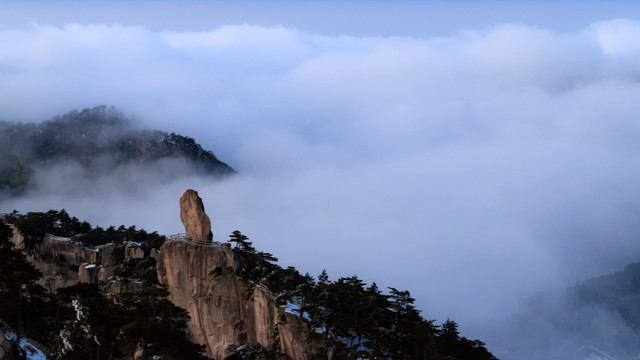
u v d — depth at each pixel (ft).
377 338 388.16
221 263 433.48
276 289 418.92
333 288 416.46
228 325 419.13
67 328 333.42
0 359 302.86
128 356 326.03
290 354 385.91
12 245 375.25
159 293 331.36
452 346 414.21
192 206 451.53
